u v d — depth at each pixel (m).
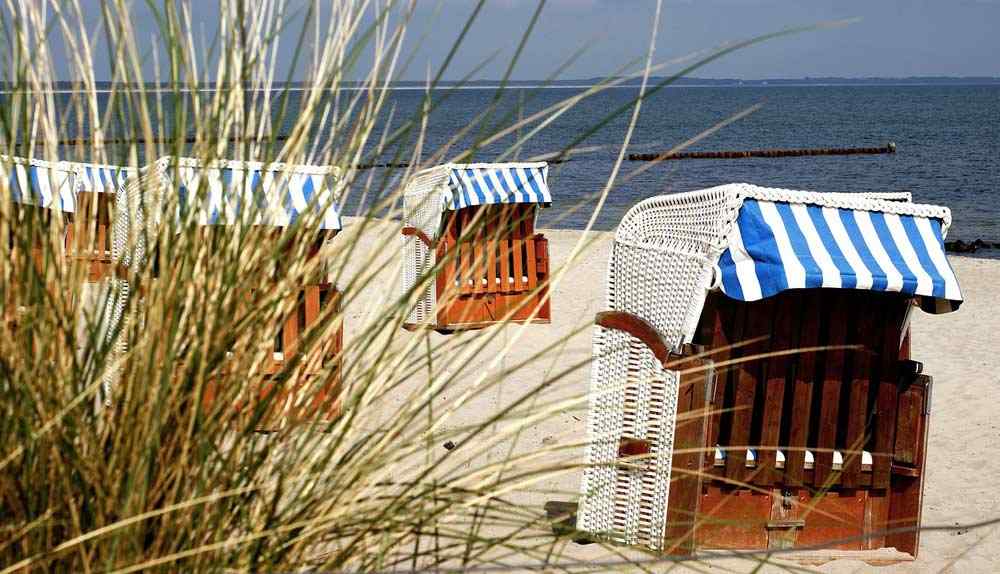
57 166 2.79
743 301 5.68
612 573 3.65
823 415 5.80
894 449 5.96
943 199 42.66
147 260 2.59
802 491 5.89
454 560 3.45
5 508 2.33
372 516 2.75
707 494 5.81
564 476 7.29
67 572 2.29
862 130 98.38
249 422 2.56
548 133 88.12
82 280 2.65
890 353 5.85
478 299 12.40
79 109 2.73
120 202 4.78
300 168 3.01
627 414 5.96
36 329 2.44
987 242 29.89
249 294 2.70
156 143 2.71
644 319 6.15
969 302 16.27
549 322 12.84
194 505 2.41
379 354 2.81
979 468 8.03
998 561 6.01
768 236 5.34
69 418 2.36
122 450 2.38
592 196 2.91
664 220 6.08
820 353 5.89
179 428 2.41
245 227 2.68
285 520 2.60
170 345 2.36
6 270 2.47
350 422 2.69
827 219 5.54
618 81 2.57
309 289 7.09
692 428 5.59
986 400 10.22
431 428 2.81
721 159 65.31
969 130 96.06
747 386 5.69
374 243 2.88
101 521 2.27
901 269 5.37
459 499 2.71
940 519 6.82
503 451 7.10
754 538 5.85
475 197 11.75
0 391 2.32
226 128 2.72
